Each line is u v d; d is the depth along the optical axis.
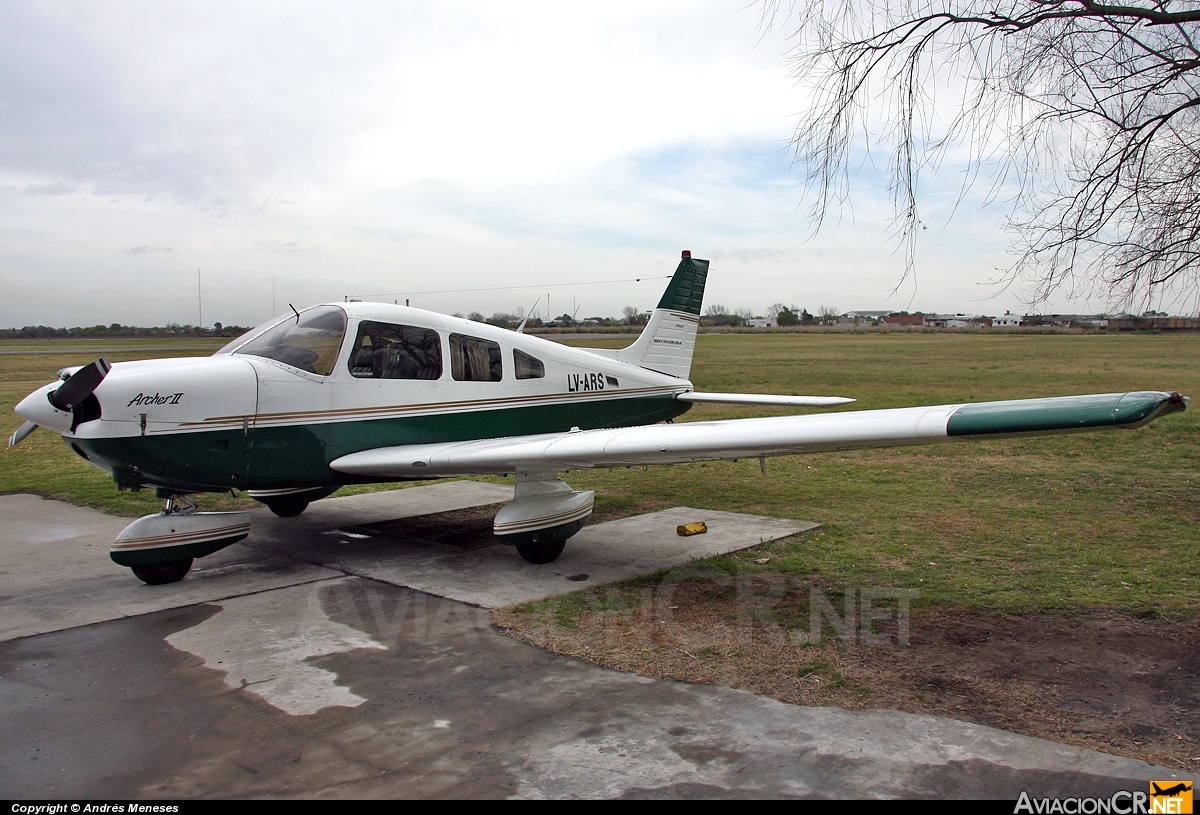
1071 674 3.31
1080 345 48.72
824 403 7.73
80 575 5.23
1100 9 4.49
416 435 5.90
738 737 2.81
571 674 3.41
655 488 8.16
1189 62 4.45
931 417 3.66
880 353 41.16
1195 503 6.75
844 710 3.01
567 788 2.49
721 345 55.28
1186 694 3.10
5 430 14.16
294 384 5.26
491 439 5.96
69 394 4.52
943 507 6.77
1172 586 4.46
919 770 2.56
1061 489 7.46
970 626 3.90
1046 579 4.64
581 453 4.71
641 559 5.38
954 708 3.01
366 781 2.56
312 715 3.06
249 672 3.51
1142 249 4.80
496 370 6.48
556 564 5.31
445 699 3.18
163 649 3.82
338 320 5.63
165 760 2.72
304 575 5.14
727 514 6.77
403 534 6.38
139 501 7.89
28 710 3.15
